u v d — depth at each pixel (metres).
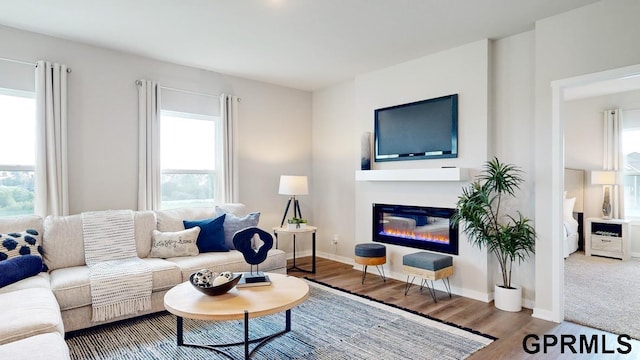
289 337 2.79
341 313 3.30
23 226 3.12
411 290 4.00
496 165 3.41
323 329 2.95
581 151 6.29
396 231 4.52
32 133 3.61
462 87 3.84
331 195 5.59
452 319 3.17
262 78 5.14
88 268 3.13
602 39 2.88
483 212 3.40
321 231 5.77
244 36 3.62
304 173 5.80
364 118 4.86
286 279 2.90
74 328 2.73
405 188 4.37
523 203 3.50
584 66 2.98
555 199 3.15
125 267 3.03
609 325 3.05
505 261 3.48
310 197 5.88
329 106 5.62
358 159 4.93
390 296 3.80
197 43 3.81
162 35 3.60
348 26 3.38
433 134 4.07
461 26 3.37
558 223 3.13
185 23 3.31
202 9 3.04
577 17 3.01
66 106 3.64
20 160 3.55
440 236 4.06
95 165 3.88
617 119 5.88
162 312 3.25
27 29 3.46
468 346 2.65
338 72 4.85
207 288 2.44
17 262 2.69
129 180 4.10
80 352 2.52
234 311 2.22
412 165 4.31
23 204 3.57
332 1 2.90
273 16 3.16
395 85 4.50
